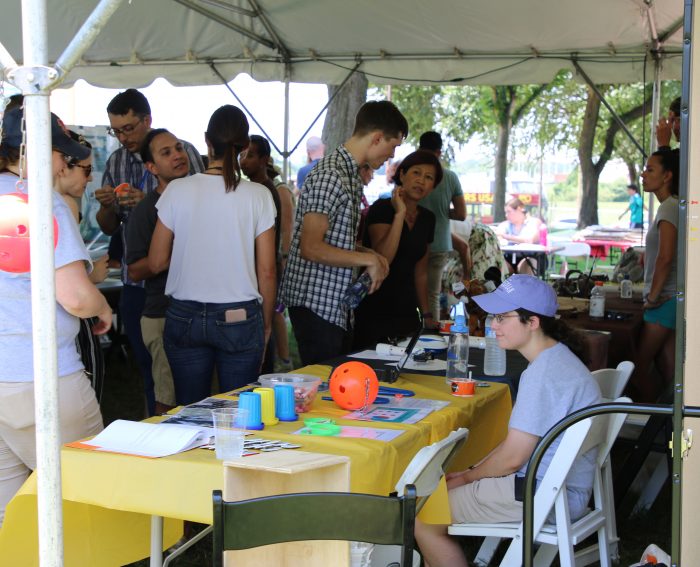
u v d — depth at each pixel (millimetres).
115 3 1695
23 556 2314
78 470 2207
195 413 2650
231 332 3455
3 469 2746
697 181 1920
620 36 6508
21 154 2012
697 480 2043
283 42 7160
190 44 7195
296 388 2787
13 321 2535
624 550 3654
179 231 3488
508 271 8141
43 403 1805
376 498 1850
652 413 1973
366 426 2623
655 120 6949
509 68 7043
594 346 4527
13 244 2008
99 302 2602
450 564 2865
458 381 3133
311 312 4008
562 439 2713
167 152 3855
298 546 2158
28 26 1713
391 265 4707
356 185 4047
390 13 6383
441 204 6582
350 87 8406
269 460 2023
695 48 1866
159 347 4051
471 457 3199
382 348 3854
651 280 5312
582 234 16125
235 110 3490
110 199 4414
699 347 1993
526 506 2141
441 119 24906
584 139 20719
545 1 5918
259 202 3516
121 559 2527
